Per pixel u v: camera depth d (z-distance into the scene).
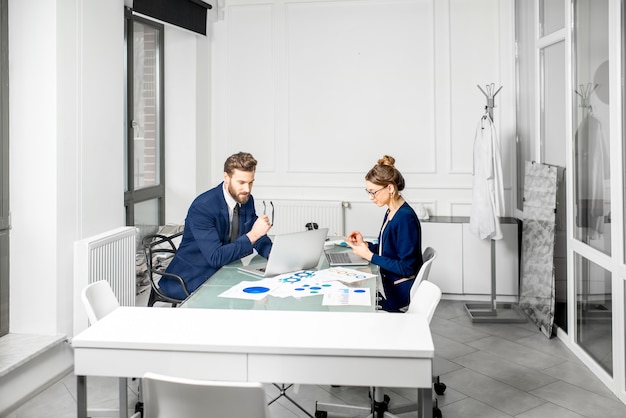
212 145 6.46
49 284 3.61
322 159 6.23
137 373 2.01
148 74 5.77
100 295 2.58
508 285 5.47
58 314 3.64
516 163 5.77
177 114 6.10
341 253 3.85
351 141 6.16
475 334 4.61
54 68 3.54
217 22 6.35
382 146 6.10
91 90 3.93
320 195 6.25
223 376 1.99
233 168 3.42
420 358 1.93
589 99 3.78
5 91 3.53
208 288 2.91
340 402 3.32
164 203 6.15
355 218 6.20
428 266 3.12
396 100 6.04
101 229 4.09
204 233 3.43
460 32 5.88
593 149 3.73
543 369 3.83
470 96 5.90
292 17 6.20
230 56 6.35
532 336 4.55
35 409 3.21
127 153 5.34
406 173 6.06
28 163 3.59
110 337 2.04
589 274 3.86
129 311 2.39
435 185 6.00
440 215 6.00
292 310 2.51
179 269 3.62
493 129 4.94
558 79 4.49
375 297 2.73
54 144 3.56
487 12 5.84
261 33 6.28
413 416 3.16
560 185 4.43
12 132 3.59
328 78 6.17
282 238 3.13
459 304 5.50
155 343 1.99
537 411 3.20
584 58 3.85
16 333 3.65
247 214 3.74
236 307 2.55
